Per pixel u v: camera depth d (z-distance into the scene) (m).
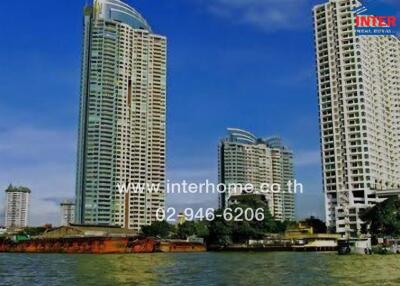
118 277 74.31
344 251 148.00
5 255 164.88
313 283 63.03
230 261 115.38
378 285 59.84
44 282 68.12
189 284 63.97
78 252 184.75
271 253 166.12
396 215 163.00
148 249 188.00
